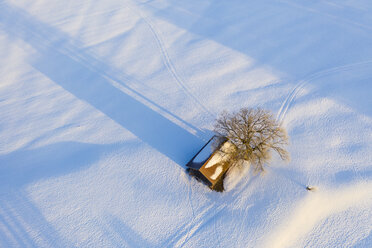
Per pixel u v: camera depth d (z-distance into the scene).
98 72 51.34
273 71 47.41
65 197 34.72
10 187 36.00
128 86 47.72
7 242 31.64
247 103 42.38
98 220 32.62
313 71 46.75
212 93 44.53
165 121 41.47
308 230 29.95
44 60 55.62
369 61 47.44
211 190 33.28
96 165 37.22
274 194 32.19
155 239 30.94
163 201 33.34
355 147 35.91
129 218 32.50
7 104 47.34
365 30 53.56
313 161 34.72
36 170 37.47
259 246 29.16
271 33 55.44
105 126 41.78
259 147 30.80
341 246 29.00
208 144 33.53
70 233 31.94
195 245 30.19
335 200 31.48
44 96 48.00
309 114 40.12
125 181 35.44
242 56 50.97
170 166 36.16
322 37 53.16
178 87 46.38
